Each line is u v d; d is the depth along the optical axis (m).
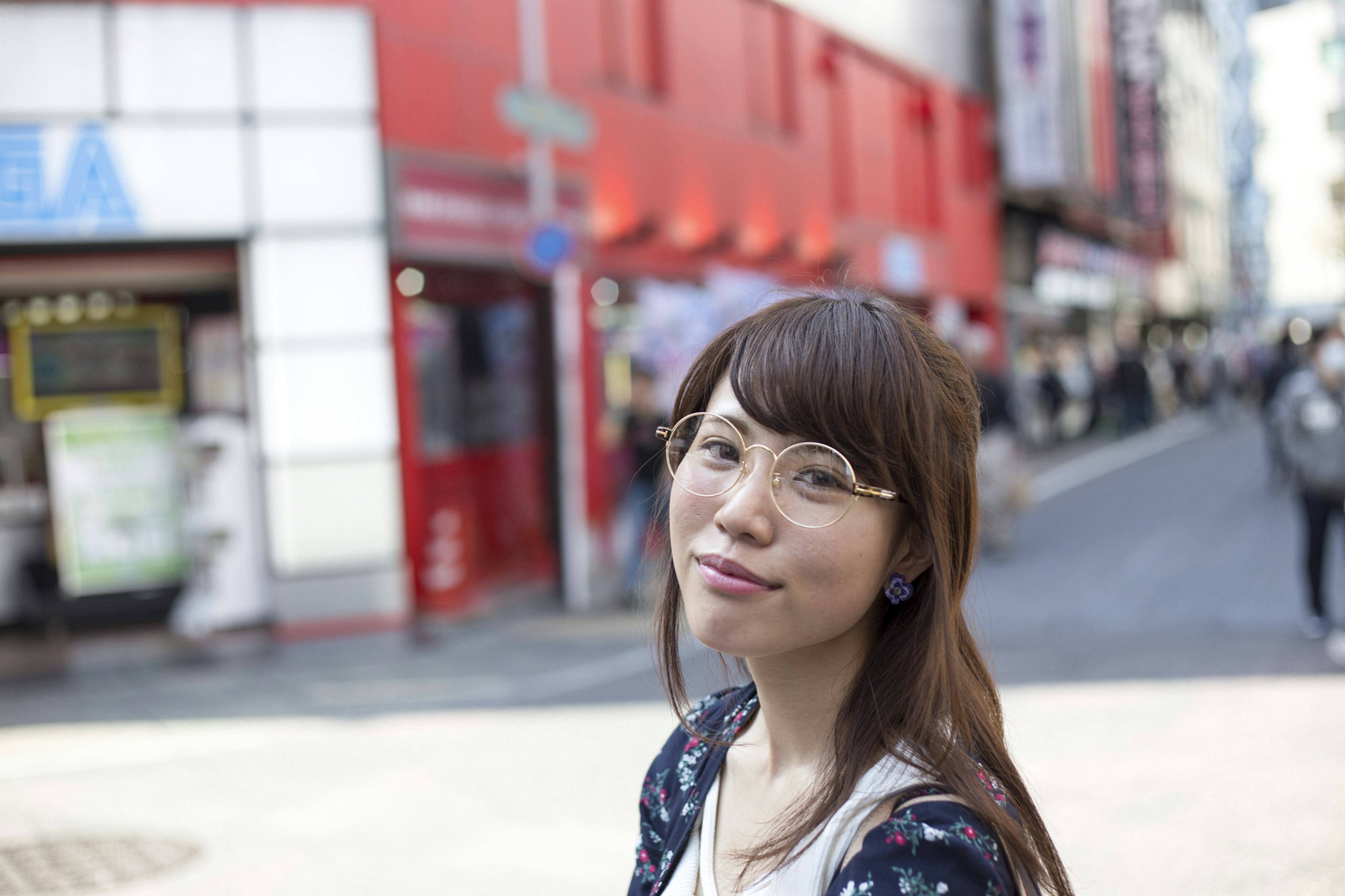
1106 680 6.60
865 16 18.41
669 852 1.20
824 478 1.00
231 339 9.52
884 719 1.03
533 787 5.25
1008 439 11.27
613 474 11.95
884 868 0.93
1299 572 9.47
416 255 9.34
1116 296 32.69
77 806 5.25
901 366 1.03
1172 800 4.64
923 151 20.64
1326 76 64.69
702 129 13.67
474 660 8.12
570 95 11.33
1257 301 63.56
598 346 11.89
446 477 10.15
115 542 9.41
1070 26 26.53
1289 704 5.90
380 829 4.81
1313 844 4.14
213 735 6.39
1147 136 33.00
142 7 8.62
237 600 9.21
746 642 1.02
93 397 9.41
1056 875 1.09
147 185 8.66
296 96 8.94
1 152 8.41
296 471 9.01
